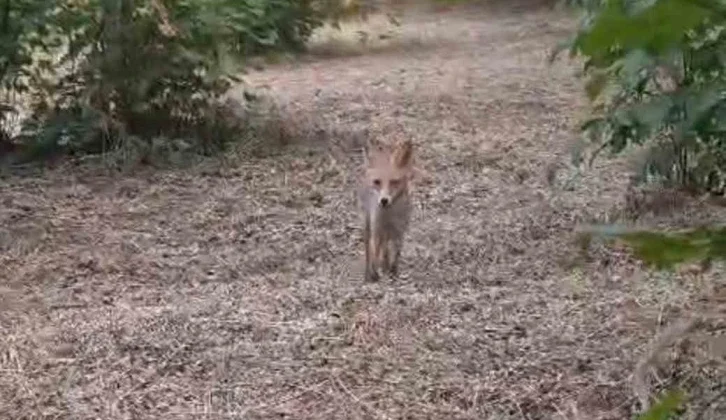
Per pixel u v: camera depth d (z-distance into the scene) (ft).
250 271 22.04
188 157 29.94
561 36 55.83
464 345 17.78
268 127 32.53
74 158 30.22
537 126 34.88
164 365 17.38
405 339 18.02
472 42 55.93
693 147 23.52
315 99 39.73
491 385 16.49
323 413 15.90
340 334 18.21
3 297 20.52
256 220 25.22
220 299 20.20
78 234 24.13
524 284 20.71
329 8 53.36
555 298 19.84
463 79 44.32
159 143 29.89
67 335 18.47
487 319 18.86
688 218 22.84
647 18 3.73
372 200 21.09
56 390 16.67
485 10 66.03
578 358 17.13
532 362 17.13
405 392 16.39
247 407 16.11
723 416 14.23
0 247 23.18
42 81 31.14
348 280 21.29
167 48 31.27
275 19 47.83
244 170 29.14
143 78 31.14
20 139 30.91
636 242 4.26
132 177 28.58
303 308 19.54
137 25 31.01
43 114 31.14
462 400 16.14
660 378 15.57
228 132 31.89
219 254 23.00
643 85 20.81
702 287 19.30
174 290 20.94
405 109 37.93
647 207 23.85
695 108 13.46
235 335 18.35
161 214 25.66
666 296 19.20
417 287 20.70
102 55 30.96
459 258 22.38
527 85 42.34
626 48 3.99
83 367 17.38
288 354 17.62
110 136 30.76
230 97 35.76
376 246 21.17
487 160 30.32
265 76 45.62
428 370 17.01
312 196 27.02
